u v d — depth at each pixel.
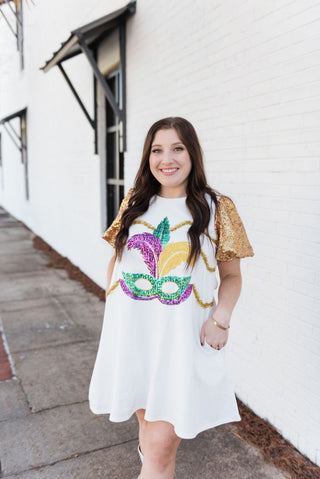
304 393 2.22
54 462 2.26
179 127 1.56
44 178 8.68
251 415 2.61
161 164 1.57
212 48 2.79
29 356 3.53
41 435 2.48
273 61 2.27
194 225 1.53
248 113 2.49
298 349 2.25
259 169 2.44
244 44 2.48
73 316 4.51
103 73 5.04
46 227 8.77
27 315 4.53
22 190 11.81
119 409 1.67
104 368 1.77
